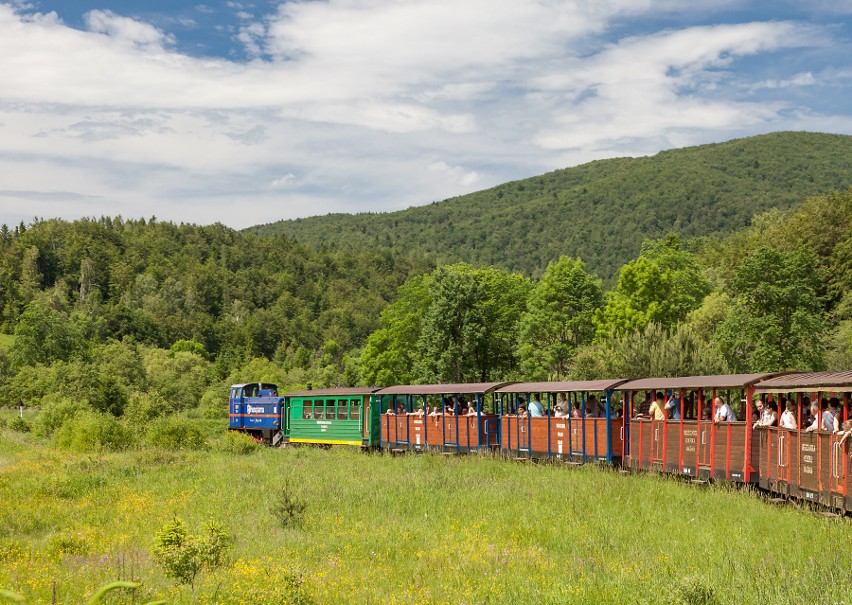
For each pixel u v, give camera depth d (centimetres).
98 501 2366
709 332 5875
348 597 1316
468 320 6812
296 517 1984
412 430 3775
